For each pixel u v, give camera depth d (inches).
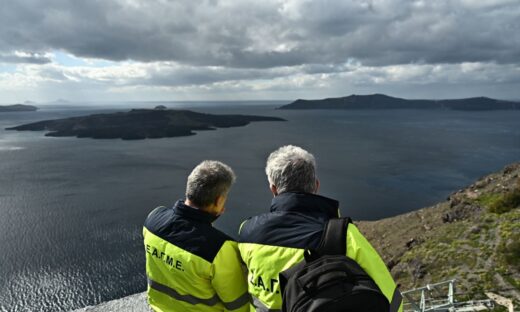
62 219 3189.0
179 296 138.3
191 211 143.4
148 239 150.4
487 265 765.9
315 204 123.5
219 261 131.9
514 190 1182.3
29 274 2242.9
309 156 137.9
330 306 89.9
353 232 109.9
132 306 270.2
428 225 1601.9
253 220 134.0
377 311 91.8
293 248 113.3
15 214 3329.2
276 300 112.1
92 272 2245.3
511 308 530.9
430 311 457.7
